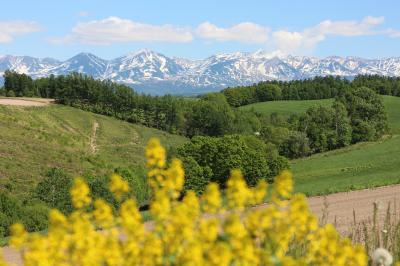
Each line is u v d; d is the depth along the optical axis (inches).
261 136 4050.2
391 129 4598.9
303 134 3887.8
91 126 4940.9
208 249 176.2
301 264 181.0
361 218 791.7
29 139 3759.8
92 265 178.1
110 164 3602.4
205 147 2480.3
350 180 1841.8
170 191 205.6
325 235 203.9
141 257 180.4
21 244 191.6
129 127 5251.0
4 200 1534.2
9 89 5944.9
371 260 301.1
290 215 195.5
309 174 2544.3
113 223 194.9
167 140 5064.0
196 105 5580.7
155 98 5718.5
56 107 5251.0
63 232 182.7
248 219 189.5
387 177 1747.0
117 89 5580.7
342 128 4035.4
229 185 197.5
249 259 175.0
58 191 1806.1
